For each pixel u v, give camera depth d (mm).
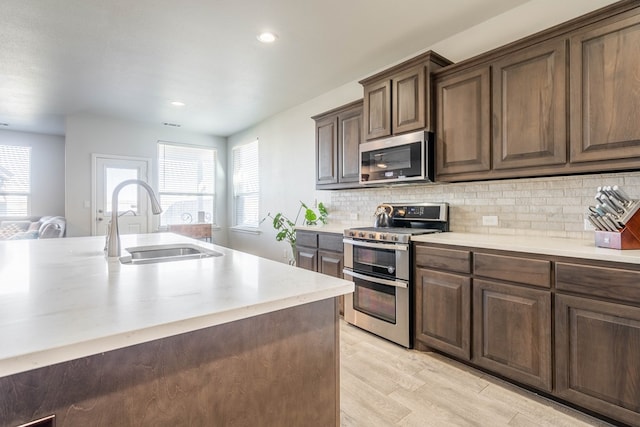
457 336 2199
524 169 2127
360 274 2865
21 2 2301
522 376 1879
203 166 6453
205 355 886
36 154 6328
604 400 1584
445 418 1727
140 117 5266
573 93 1896
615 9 1728
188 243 2285
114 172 5480
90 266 1420
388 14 2479
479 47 2631
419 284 2451
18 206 6176
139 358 792
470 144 2398
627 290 1504
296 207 4723
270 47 2975
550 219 2291
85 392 728
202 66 3369
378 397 1912
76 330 705
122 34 2740
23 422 667
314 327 1102
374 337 2766
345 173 3469
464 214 2768
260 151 5547
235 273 1276
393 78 2855
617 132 1738
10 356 589
